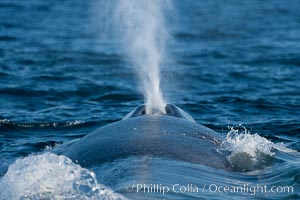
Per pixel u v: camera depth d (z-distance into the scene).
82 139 45.72
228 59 112.62
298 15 188.75
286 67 104.88
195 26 160.88
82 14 184.62
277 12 195.38
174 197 35.19
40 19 171.00
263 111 72.69
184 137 44.41
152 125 45.66
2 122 65.50
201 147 43.72
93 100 80.00
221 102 77.19
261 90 86.12
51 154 37.50
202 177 39.41
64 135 61.81
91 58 111.94
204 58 113.62
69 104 77.19
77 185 35.22
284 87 88.38
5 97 80.31
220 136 47.38
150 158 40.56
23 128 64.31
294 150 50.12
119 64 106.19
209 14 189.88
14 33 143.38
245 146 45.75
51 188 35.12
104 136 44.41
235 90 86.06
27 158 37.38
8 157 52.91
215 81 92.62
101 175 38.56
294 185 39.97
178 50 122.12
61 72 98.19
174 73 98.00
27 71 98.38
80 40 135.25
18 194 34.97
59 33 145.75
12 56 112.00
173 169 39.47
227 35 147.00
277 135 61.16
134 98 80.94
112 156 41.16
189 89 86.69
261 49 124.25
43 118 68.94
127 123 46.25
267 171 43.09
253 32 152.00
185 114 50.00
